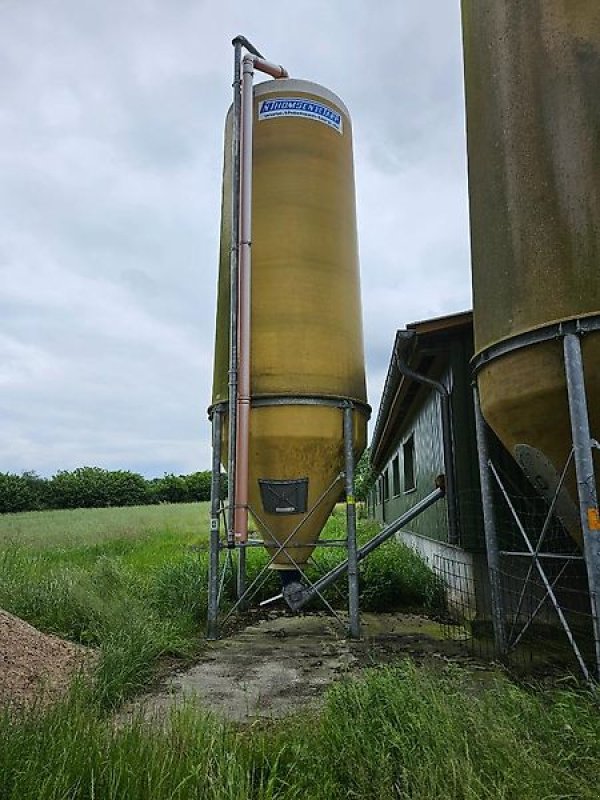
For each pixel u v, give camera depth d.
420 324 6.61
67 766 2.67
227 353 7.53
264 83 7.87
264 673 5.33
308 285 7.22
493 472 5.58
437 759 2.68
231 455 6.84
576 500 4.57
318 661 5.73
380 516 22.70
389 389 9.76
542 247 4.31
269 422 6.92
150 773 2.62
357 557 7.02
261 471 6.99
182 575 8.56
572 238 4.19
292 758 3.02
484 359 4.83
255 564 9.62
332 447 7.06
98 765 2.68
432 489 9.19
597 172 4.15
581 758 2.69
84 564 12.17
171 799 2.51
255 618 8.00
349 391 7.23
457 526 7.11
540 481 4.80
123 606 6.55
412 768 2.70
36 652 4.97
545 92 4.46
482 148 4.97
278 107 7.66
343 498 8.80
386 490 19.75
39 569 8.67
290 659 5.83
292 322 7.10
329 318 7.25
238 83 7.53
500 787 2.46
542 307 4.27
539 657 5.38
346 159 8.00
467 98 5.40
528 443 4.61
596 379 4.09
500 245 4.64
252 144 7.58
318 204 7.48
